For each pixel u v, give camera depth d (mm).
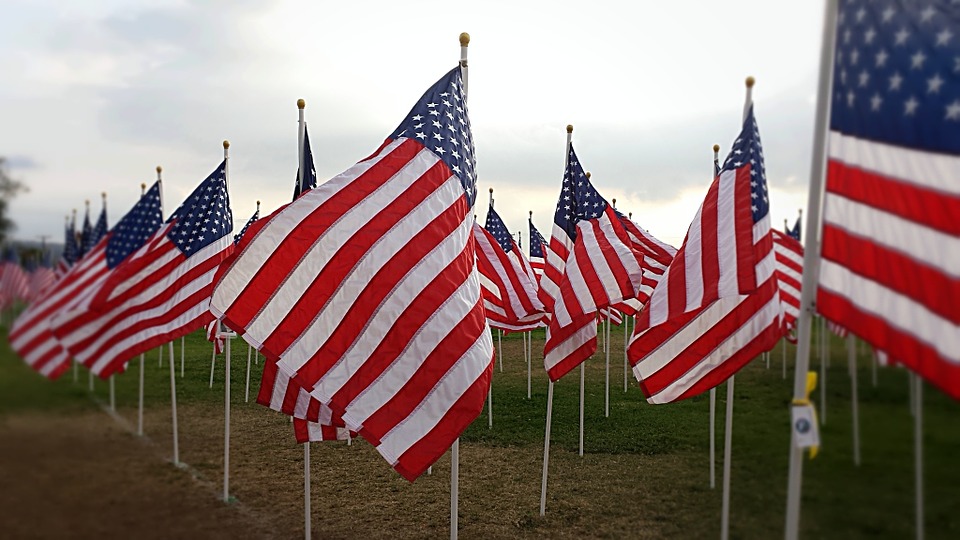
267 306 4770
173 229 7203
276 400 6359
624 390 15320
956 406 4852
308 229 4902
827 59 4230
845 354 5531
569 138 8266
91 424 5719
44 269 5508
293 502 8062
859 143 4004
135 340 6508
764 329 5910
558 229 8258
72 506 5297
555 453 10344
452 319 4875
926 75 3727
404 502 8281
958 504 4855
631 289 7496
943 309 3502
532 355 22031
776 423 8086
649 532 7027
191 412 12562
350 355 4762
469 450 10711
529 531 7254
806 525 5355
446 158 5328
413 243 4973
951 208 3529
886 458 5152
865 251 3900
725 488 6008
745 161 5895
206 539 6141
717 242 5887
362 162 5203
